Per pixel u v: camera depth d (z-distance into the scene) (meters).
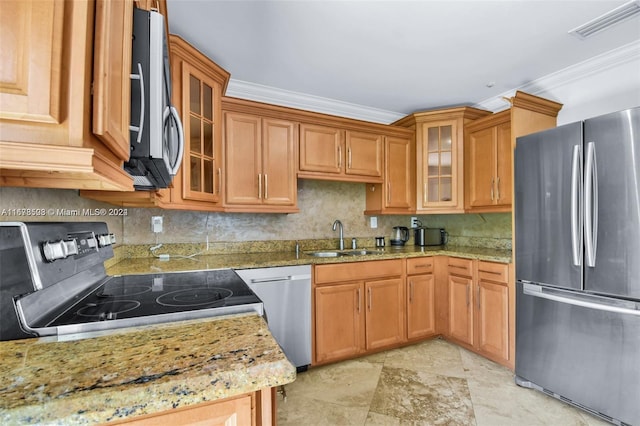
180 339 0.75
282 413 1.87
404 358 2.58
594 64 2.29
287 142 2.59
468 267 2.65
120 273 1.67
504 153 2.58
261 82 2.68
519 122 2.32
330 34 1.98
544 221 2.01
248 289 1.29
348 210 3.29
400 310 2.76
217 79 2.12
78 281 1.18
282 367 0.61
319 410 1.89
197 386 0.55
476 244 3.18
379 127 2.99
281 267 2.26
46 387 0.52
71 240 1.05
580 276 1.81
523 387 2.13
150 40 0.87
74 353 0.67
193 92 1.92
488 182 2.72
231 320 0.91
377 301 2.65
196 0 1.66
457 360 2.53
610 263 1.68
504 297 2.35
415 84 2.71
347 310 2.52
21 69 0.50
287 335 2.28
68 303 1.03
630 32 1.96
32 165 0.51
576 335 1.85
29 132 0.51
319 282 2.41
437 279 2.94
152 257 2.41
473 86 2.74
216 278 1.54
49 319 0.87
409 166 3.16
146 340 0.74
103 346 0.71
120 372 0.58
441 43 2.08
